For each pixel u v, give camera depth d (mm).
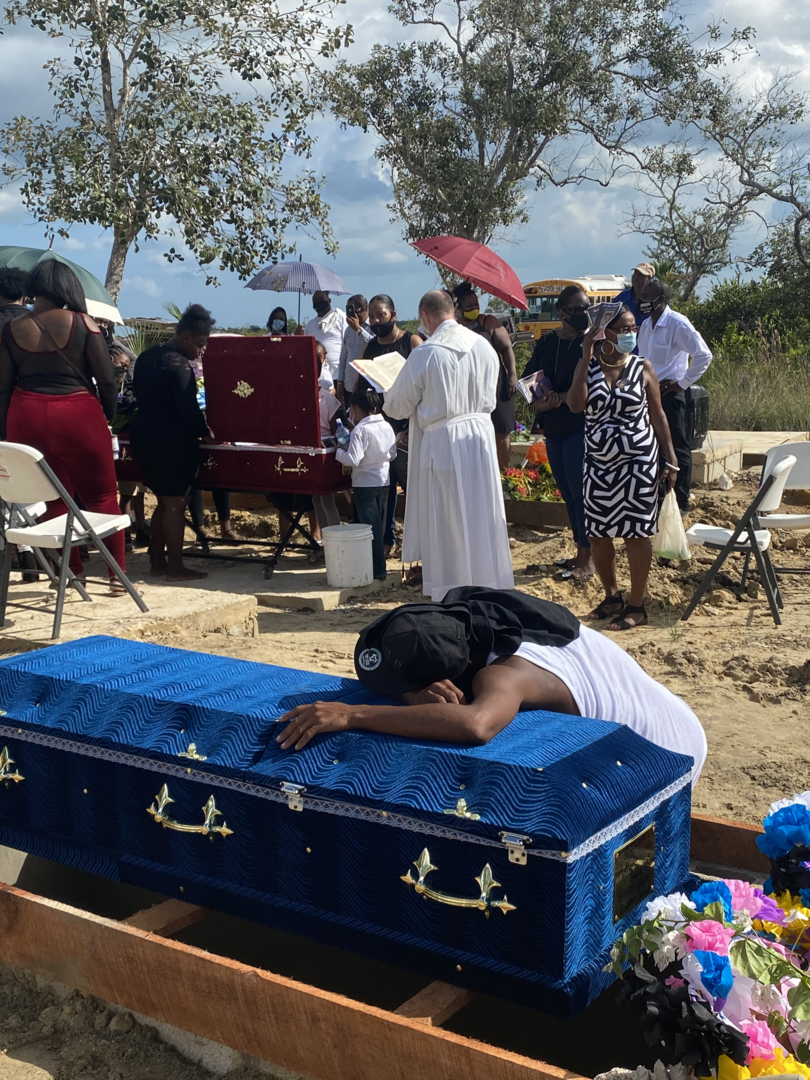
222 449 8305
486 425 7000
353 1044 2512
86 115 18219
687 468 10141
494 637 3135
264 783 2887
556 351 8102
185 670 3588
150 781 3178
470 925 2615
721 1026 2098
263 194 18469
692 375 9727
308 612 7672
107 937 2943
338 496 9672
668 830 2963
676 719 3381
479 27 29547
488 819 2523
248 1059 2787
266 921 3008
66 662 3725
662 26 30484
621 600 7406
